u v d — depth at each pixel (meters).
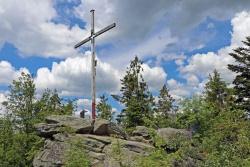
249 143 20.47
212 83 50.22
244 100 48.25
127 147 22.20
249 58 49.91
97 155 22.83
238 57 50.19
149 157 20.19
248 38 50.12
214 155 20.58
